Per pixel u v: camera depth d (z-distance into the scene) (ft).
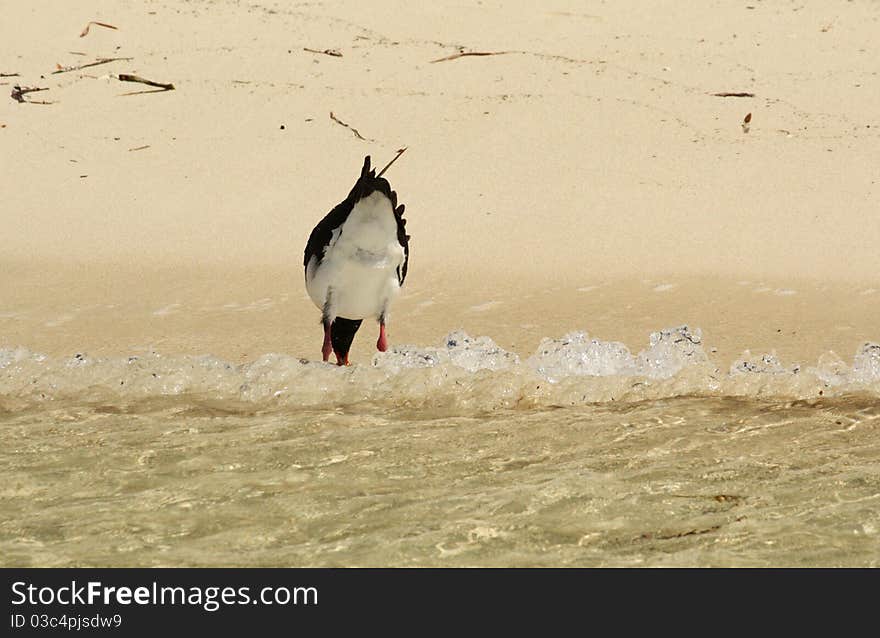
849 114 143.54
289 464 69.41
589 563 55.93
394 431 75.51
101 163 132.46
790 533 59.06
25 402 81.82
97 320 95.04
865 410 78.02
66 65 153.99
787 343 88.53
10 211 120.98
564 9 177.17
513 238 114.83
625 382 83.51
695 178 128.16
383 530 59.98
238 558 56.80
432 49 161.48
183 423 77.05
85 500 64.03
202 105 145.38
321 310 92.63
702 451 71.10
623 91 149.79
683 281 103.19
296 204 123.44
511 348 88.94
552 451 71.61
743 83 152.35
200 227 118.01
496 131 140.26
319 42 162.61
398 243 86.48
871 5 181.88
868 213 118.21
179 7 171.73
